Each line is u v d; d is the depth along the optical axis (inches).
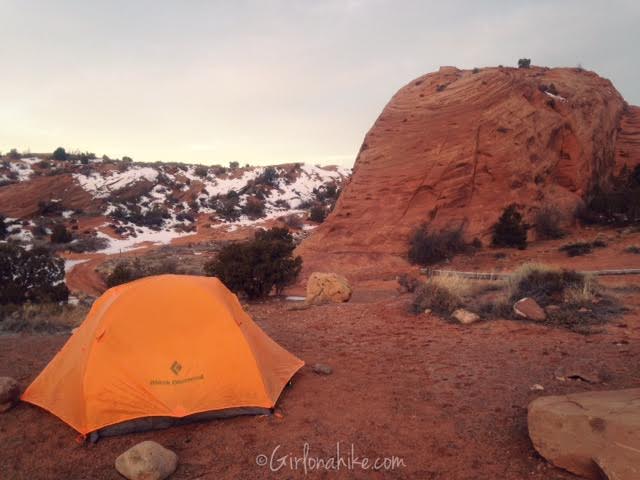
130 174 2773.1
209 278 263.3
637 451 139.0
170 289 238.4
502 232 1042.7
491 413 207.5
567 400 172.4
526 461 168.4
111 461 181.0
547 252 958.4
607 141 1364.4
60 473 173.2
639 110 1562.5
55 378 231.1
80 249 1724.9
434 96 1309.1
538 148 1164.5
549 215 1086.4
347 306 462.3
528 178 1130.7
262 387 220.4
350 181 1321.4
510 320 353.1
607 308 352.5
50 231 1956.2
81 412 202.5
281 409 221.0
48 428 207.9
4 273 825.5
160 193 2733.8
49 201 2292.1
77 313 506.0
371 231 1165.7
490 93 1218.6
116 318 222.4
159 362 214.5
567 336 306.7
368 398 230.5
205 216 2536.9
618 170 1395.2
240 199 2819.9
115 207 2357.3
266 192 2999.5
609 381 229.9
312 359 297.7
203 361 218.5
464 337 324.8
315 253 1179.9
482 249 1048.8
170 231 2215.8
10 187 2413.9
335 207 1298.0
